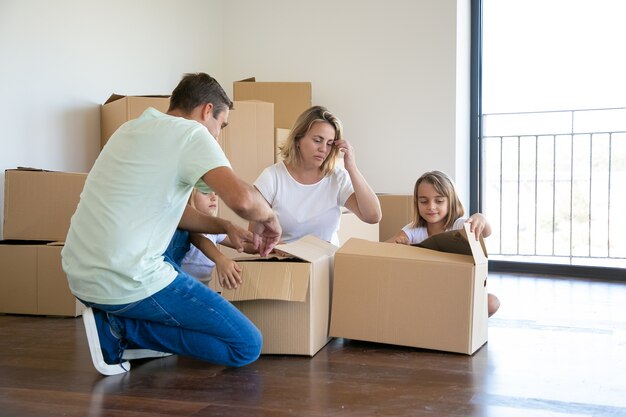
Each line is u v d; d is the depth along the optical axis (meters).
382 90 4.17
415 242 2.60
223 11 4.55
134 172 1.77
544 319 2.72
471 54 4.29
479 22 4.27
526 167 4.85
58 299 2.83
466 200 4.29
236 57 4.53
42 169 3.18
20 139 3.09
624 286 3.63
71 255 1.86
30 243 2.96
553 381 1.86
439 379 1.88
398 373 1.94
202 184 1.80
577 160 4.73
